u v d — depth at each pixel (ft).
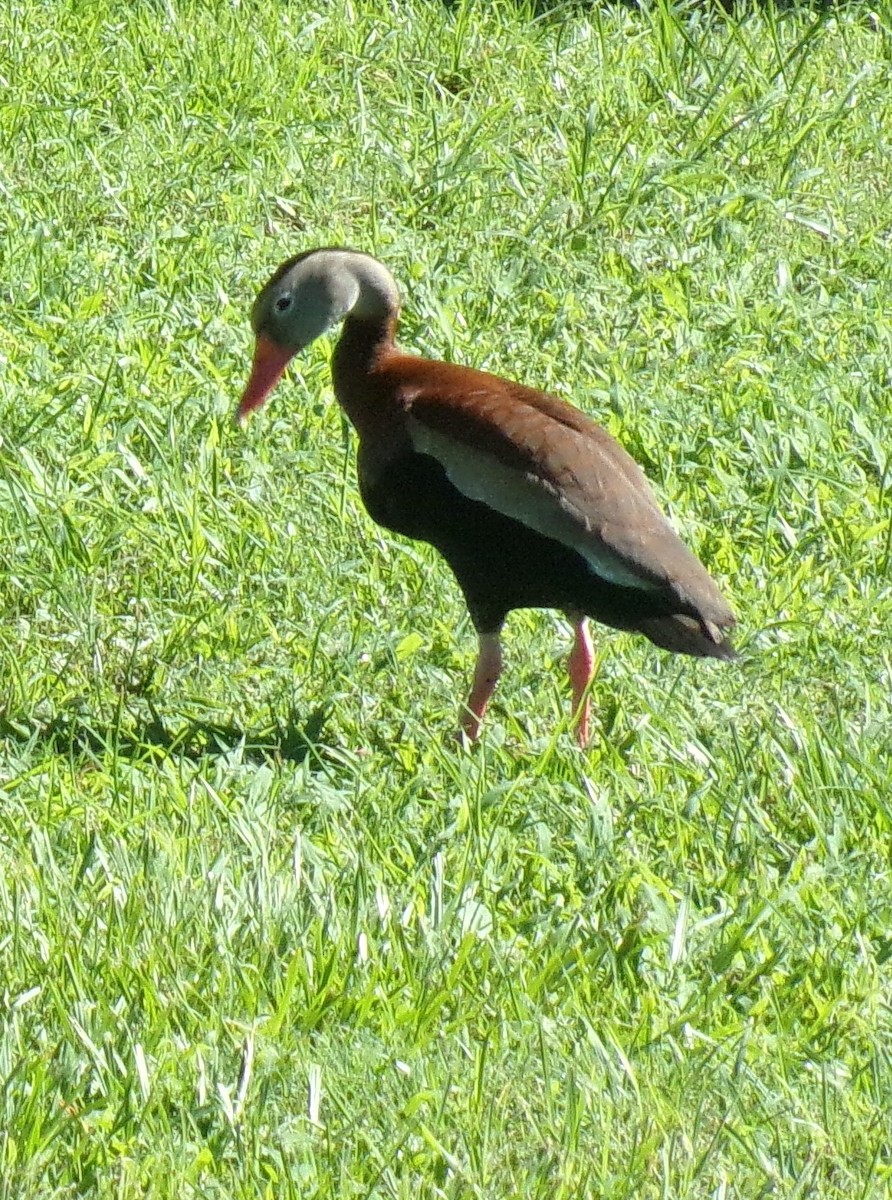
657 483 43.96
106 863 30.27
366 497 37.55
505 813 33.32
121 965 27.89
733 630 38.01
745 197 53.57
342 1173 24.91
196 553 40.06
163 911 29.17
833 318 49.55
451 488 35.83
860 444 45.42
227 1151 25.22
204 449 43.16
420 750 35.55
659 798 33.47
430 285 49.29
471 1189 24.67
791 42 61.16
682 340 48.21
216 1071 26.23
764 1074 27.30
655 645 35.14
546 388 46.32
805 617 39.37
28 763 34.12
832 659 38.06
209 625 38.55
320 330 38.34
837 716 35.65
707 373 47.26
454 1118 25.93
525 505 34.86
